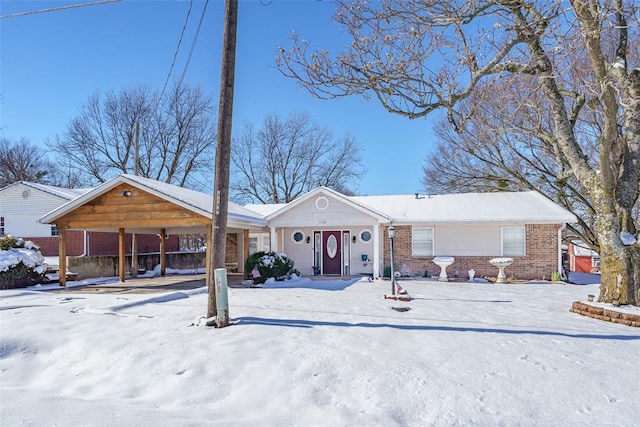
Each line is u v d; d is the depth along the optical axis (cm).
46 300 1107
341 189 4278
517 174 2502
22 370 579
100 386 518
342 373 522
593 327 773
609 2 703
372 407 441
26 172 4178
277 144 4234
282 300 1062
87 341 657
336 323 764
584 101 1088
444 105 749
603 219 956
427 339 660
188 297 1168
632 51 1385
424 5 712
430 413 428
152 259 2361
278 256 1664
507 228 1828
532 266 1795
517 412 427
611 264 930
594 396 460
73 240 2484
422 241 1900
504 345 631
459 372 523
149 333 699
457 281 1741
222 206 772
